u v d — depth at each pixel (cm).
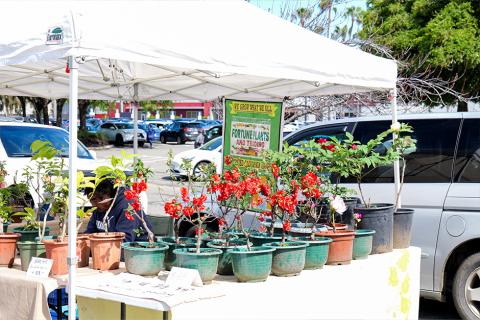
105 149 3262
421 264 599
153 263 354
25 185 441
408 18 1623
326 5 1403
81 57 317
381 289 430
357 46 1395
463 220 581
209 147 1823
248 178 386
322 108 1282
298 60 414
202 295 317
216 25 373
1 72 574
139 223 415
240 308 332
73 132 320
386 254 452
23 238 405
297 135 704
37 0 404
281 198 386
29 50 337
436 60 1497
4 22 377
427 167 612
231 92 632
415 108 1493
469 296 586
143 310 327
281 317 354
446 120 619
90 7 329
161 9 353
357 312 406
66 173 395
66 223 380
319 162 444
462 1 1581
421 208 602
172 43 348
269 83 582
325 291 379
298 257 375
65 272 362
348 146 473
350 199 474
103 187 424
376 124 658
